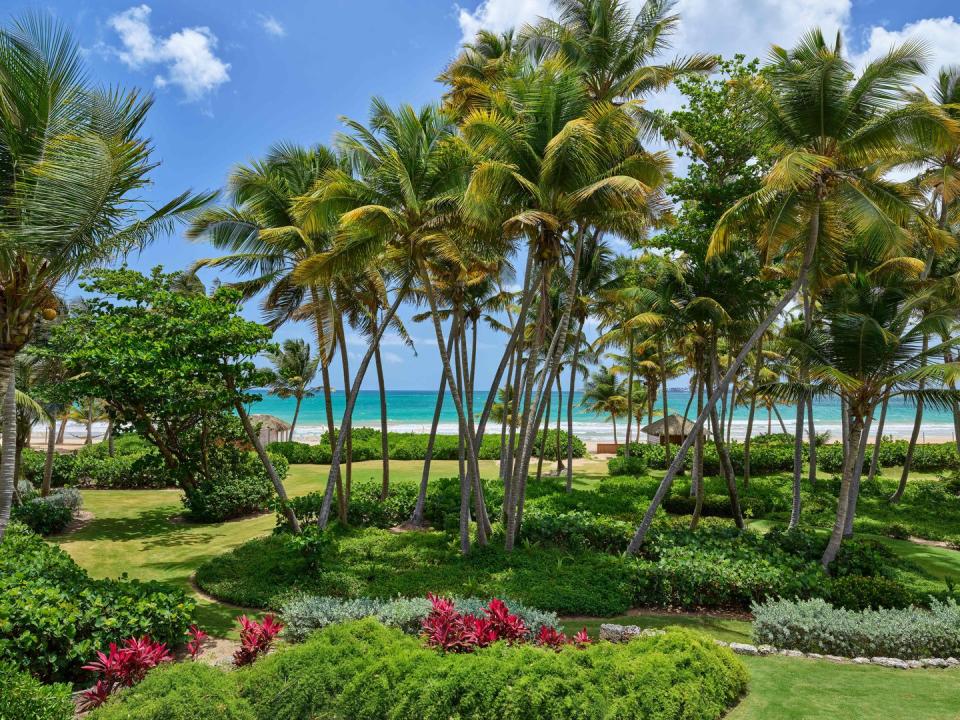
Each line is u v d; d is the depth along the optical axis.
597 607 10.21
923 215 12.20
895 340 12.08
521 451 14.15
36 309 7.82
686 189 17.77
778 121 12.42
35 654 6.63
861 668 7.21
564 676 5.45
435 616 6.99
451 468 32.16
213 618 9.66
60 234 7.26
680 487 25.06
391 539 14.83
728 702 5.98
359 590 10.66
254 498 19.03
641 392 49.03
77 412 38.44
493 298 20.89
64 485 24.02
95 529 16.84
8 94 7.17
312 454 34.78
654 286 18.61
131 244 8.33
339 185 12.09
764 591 10.84
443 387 18.23
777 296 19.28
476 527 15.19
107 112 7.68
